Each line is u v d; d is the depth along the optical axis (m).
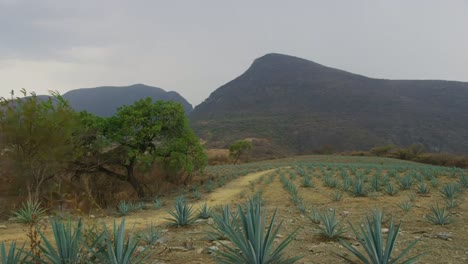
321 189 18.67
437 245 6.55
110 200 23.83
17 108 16.05
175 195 24.17
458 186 15.78
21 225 11.46
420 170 29.36
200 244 7.04
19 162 15.91
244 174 36.94
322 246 6.60
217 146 165.25
